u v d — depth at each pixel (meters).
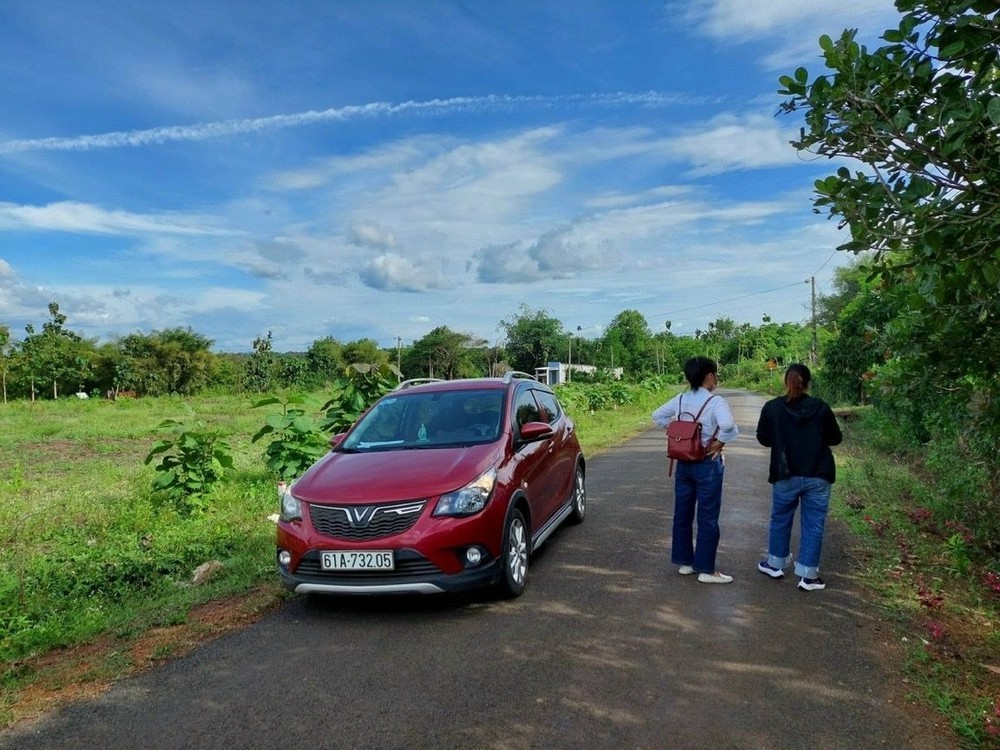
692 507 5.82
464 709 3.67
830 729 3.39
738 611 4.98
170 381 57.84
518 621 4.91
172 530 7.86
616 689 3.85
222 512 8.80
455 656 4.35
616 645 4.44
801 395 5.51
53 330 53.25
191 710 3.79
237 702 3.86
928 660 4.10
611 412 27.20
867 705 3.61
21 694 4.07
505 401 6.41
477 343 73.31
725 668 4.07
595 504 8.88
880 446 13.46
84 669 4.38
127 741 3.50
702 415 5.62
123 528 8.15
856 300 24.62
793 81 3.83
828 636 4.50
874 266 4.45
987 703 3.55
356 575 4.99
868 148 3.65
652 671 4.06
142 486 10.32
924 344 5.16
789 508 5.57
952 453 7.77
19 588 5.65
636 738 3.35
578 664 4.18
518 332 80.62
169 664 4.41
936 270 3.68
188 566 6.61
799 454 5.41
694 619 4.85
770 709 3.59
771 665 4.10
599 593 5.45
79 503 9.70
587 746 3.29
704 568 5.60
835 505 8.14
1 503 9.83
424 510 5.00
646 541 6.96
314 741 3.42
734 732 3.38
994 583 4.89
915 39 3.49
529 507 5.83
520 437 6.08
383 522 4.99
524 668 4.14
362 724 3.56
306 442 9.92
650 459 12.87
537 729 3.45
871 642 4.39
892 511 7.59
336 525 5.05
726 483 10.01
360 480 5.30
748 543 6.77
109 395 54.16
